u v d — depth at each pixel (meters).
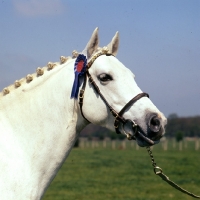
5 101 4.86
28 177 4.61
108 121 4.84
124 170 27.42
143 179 22.64
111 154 44.41
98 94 4.80
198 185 20.33
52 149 4.80
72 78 4.88
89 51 4.89
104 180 22.12
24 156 4.67
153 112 4.64
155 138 4.61
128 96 4.71
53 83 4.90
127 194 17.27
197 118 110.38
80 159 36.41
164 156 41.09
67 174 24.97
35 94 4.89
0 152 4.56
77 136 4.97
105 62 4.80
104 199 15.95
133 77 4.90
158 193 17.62
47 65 5.05
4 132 4.69
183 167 29.25
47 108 4.83
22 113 4.80
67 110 4.86
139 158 38.06
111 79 4.76
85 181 21.58
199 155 43.38
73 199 15.86
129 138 4.73
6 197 4.42
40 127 4.79
